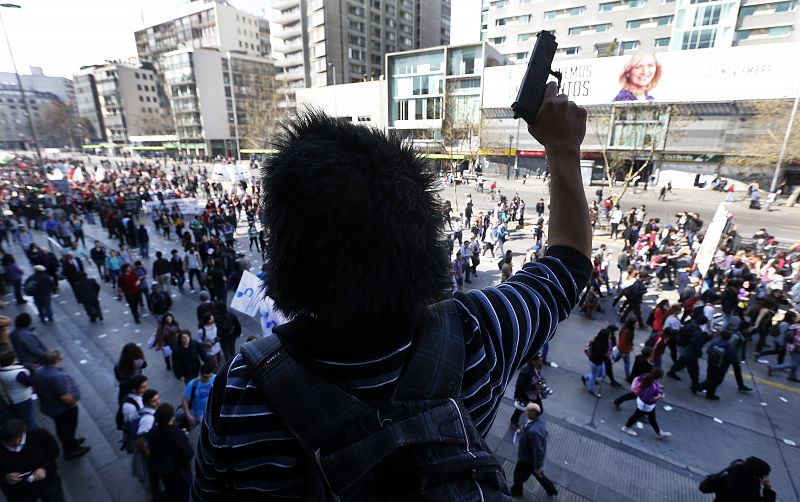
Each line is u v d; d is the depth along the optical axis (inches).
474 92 1646.2
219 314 320.5
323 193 21.6
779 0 1499.8
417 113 1823.3
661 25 1749.5
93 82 3769.7
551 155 34.9
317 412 22.6
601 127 1331.2
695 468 243.1
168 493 188.1
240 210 997.8
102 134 3944.4
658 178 1385.3
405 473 20.1
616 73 1350.9
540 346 30.6
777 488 231.3
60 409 228.8
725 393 318.0
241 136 2977.4
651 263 565.6
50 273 515.8
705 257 474.6
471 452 21.7
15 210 915.4
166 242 786.8
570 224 34.2
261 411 23.9
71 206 918.4
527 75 34.9
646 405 262.5
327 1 2532.0
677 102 1291.8
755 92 1204.5
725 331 306.3
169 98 3132.4
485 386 26.5
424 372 24.0
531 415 214.7
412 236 23.0
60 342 392.5
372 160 23.4
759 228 862.5
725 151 1282.0
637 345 395.5
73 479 222.5
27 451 170.7
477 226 725.3
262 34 3654.0
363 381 23.2
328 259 21.9
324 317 23.1
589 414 291.7
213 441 25.1
